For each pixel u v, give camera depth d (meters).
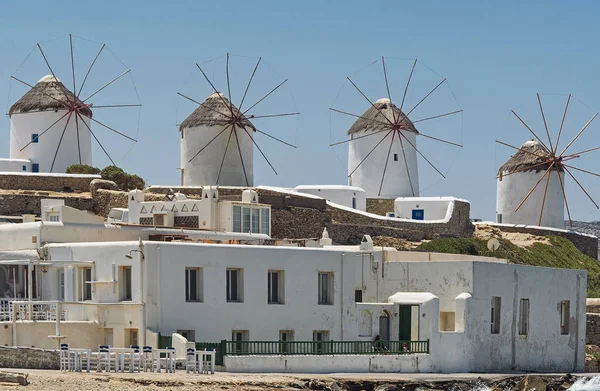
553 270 73.19
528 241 132.12
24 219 76.62
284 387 52.31
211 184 125.62
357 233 113.69
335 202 125.94
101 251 59.47
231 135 126.50
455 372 64.44
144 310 57.03
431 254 72.81
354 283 65.38
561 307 74.12
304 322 62.78
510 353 69.06
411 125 146.88
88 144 127.06
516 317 69.62
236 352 56.50
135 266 57.78
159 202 79.06
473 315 65.81
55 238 64.31
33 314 59.66
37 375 49.38
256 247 61.06
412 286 68.00
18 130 124.88
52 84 126.50
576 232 144.62
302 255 62.94
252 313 60.66
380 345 61.47
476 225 133.50
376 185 144.88
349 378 56.12
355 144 147.25
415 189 146.75
